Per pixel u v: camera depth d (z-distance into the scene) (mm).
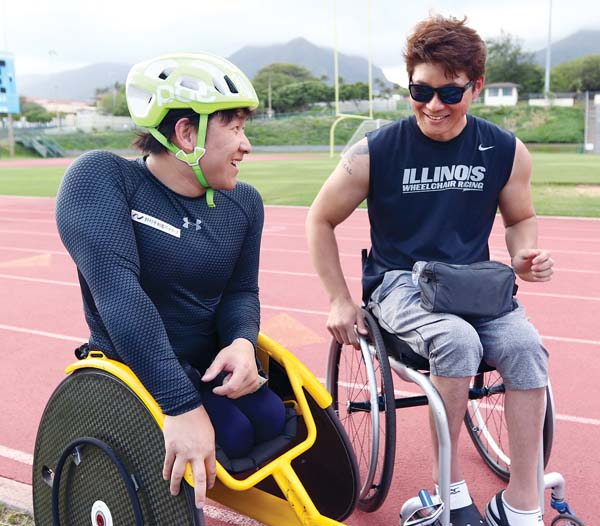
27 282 6598
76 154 52594
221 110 1764
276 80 109312
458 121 2277
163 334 1699
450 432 2088
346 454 2094
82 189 1744
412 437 3186
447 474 2057
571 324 5062
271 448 1907
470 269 2129
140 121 1788
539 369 2041
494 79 81562
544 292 6102
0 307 5621
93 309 1903
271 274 6867
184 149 1779
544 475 2281
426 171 2355
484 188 2379
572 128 51000
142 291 1713
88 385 1831
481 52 2197
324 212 2500
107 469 1833
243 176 21797
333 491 2193
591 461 2932
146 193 1827
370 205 2482
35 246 8836
